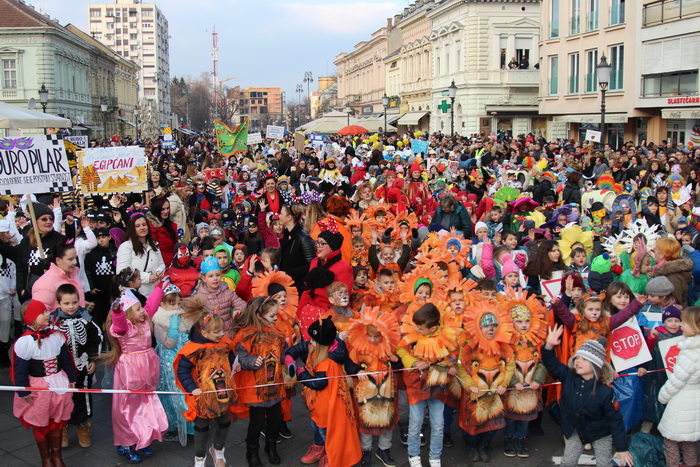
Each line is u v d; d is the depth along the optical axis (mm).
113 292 7137
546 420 7250
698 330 5672
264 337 6066
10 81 58562
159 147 33312
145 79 160750
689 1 26766
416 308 6215
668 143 27297
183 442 6465
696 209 10836
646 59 29672
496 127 48500
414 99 64875
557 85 37969
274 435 6219
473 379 6082
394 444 6668
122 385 6117
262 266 7648
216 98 163500
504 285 7492
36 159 8016
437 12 54062
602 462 5652
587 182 15180
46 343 5820
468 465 6207
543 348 5816
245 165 19625
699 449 6414
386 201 12648
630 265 8273
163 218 9039
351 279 7230
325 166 17141
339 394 5859
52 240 8148
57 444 5945
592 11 34000
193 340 5957
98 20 159750
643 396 6547
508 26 47750
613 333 6473
